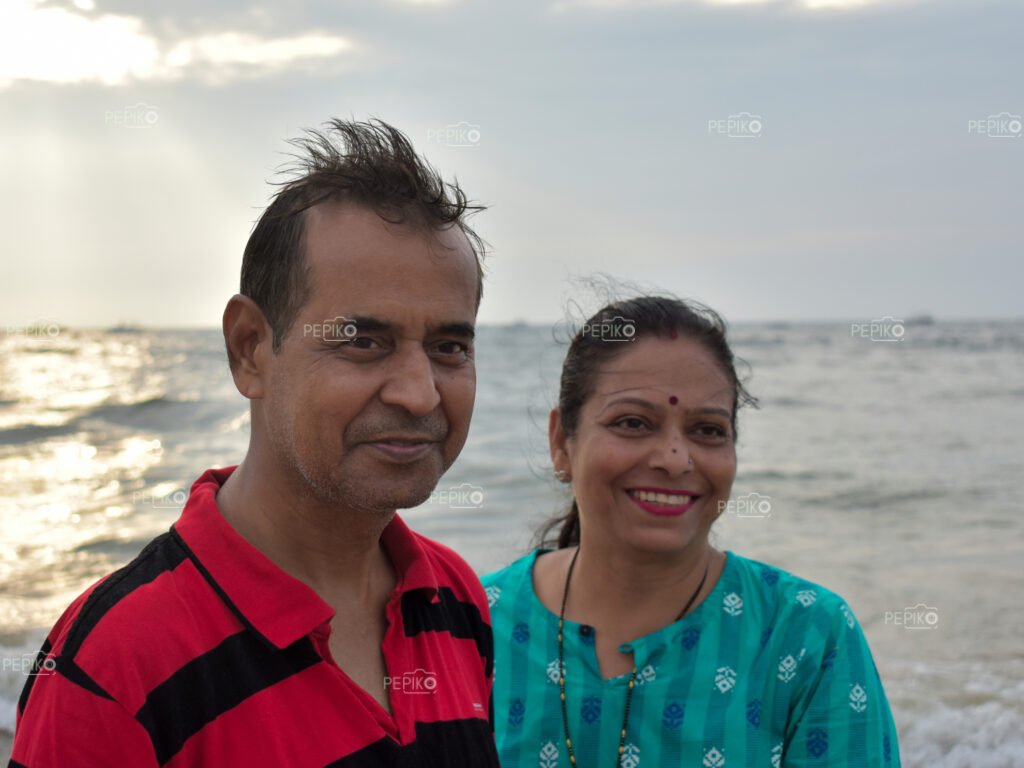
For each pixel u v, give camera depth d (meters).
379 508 1.53
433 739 1.66
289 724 1.47
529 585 2.86
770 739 2.51
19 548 9.82
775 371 28.03
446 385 1.58
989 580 8.40
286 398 1.53
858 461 14.93
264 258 1.59
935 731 5.49
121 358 38.84
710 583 2.68
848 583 8.39
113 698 1.36
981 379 25.59
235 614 1.49
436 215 1.57
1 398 22.55
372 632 1.73
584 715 2.62
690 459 2.56
